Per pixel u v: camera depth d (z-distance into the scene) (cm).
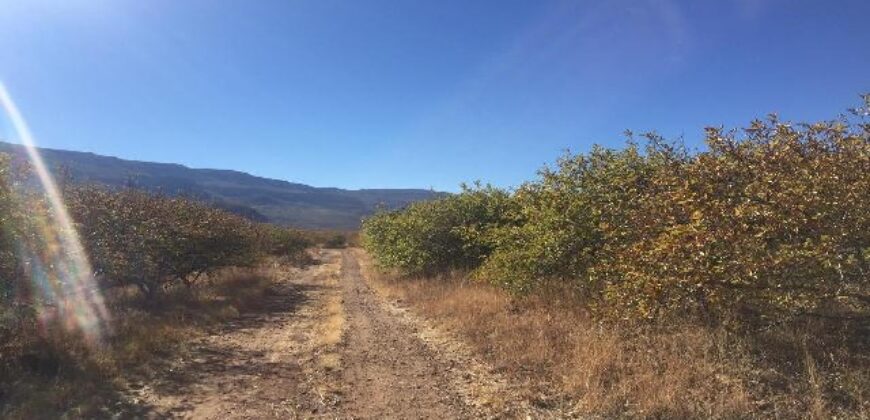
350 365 957
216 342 1130
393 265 2364
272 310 1606
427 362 967
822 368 701
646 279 706
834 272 634
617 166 1168
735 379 706
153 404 742
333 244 6869
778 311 733
